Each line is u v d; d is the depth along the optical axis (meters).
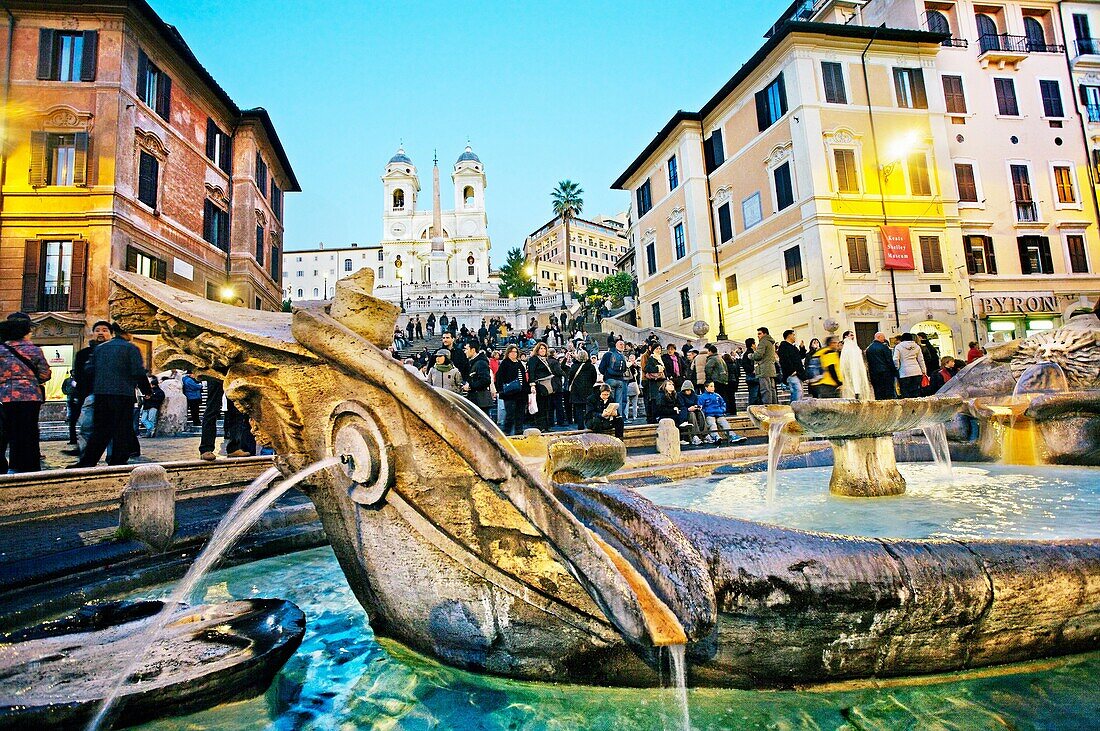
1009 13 27.98
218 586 3.10
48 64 20.64
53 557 3.02
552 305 58.66
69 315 19.69
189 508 4.61
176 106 24.14
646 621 1.73
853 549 1.91
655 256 33.88
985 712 1.73
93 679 1.71
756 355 12.77
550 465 2.86
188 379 16.20
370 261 98.25
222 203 27.42
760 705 1.81
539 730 1.72
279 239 34.81
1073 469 4.99
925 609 1.84
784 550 1.90
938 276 24.00
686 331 30.36
